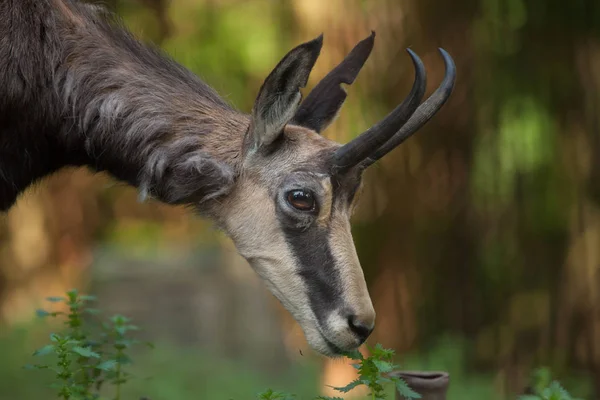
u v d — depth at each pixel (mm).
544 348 15766
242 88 15508
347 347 6641
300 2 14484
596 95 15133
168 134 7121
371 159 6867
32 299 17500
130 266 22000
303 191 6734
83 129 7223
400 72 14664
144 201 7160
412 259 15750
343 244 6727
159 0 15750
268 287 6918
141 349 15328
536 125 15195
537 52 15164
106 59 7254
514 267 15836
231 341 19219
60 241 17922
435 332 15961
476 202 15641
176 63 7582
